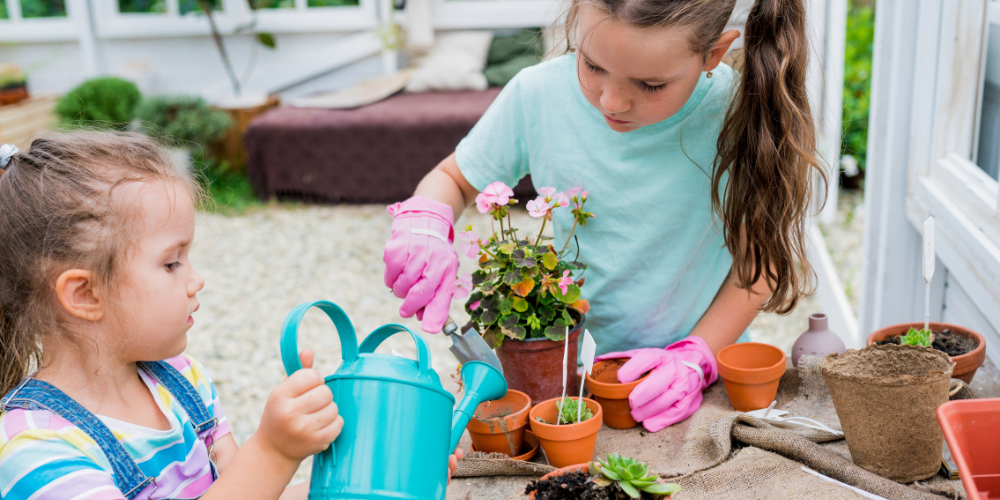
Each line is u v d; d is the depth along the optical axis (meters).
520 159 1.36
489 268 1.20
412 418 0.79
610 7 0.90
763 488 0.94
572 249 1.34
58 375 0.81
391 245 1.05
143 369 0.90
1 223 0.78
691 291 1.31
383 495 0.76
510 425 1.08
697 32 0.93
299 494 0.90
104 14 5.93
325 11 5.90
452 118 4.68
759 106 1.08
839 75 3.05
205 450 0.92
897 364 0.99
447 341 3.19
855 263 3.57
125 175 0.79
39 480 0.72
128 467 0.81
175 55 6.01
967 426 0.79
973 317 1.52
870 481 0.93
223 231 4.59
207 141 5.23
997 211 1.24
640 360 1.19
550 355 1.18
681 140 1.20
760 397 1.15
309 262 4.12
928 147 1.66
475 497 1.02
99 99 5.11
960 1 1.51
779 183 1.10
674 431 1.15
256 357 3.15
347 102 5.07
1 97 5.66
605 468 0.83
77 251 0.75
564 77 1.26
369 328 3.33
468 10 5.75
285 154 4.86
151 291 0.78
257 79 6.03
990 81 1.64
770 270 1.19
